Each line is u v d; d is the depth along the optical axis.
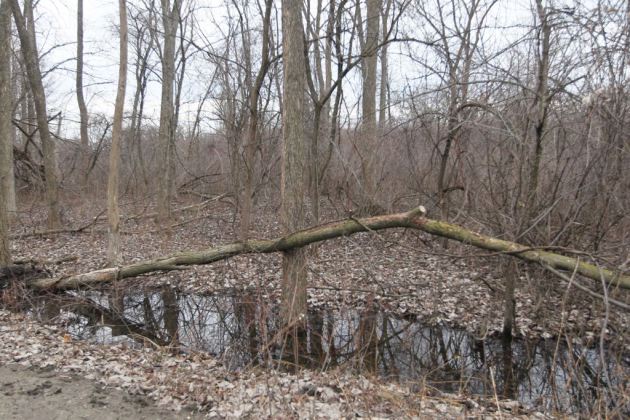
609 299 4.29
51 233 12.52
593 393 5.10
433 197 9.16
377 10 11.43
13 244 11.94
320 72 14.55
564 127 5.49
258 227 12.08
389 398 4.47
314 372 5.42
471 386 5.57
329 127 12.04
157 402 4.40
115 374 4.99
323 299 8.26
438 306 7.77
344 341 6.89
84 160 19.39
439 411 4.28
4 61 11.11
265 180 12.98
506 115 6.14
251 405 4.27
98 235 12.84
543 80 5.42
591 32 4.95
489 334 6.82
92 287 8.40
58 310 8.13
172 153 15.27
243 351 6.49
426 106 8.43
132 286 9.10
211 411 4.21
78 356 5.55
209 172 17.25
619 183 5.49
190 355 6.03
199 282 9.39
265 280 9.06
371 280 8.79
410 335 6.89
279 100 11.20
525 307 7.38
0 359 5.30
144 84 18.52
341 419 4.04
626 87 5.14
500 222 6.36
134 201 15.80
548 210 5.34
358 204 10.57
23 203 17.69
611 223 5.71
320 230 6.27
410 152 9.22
